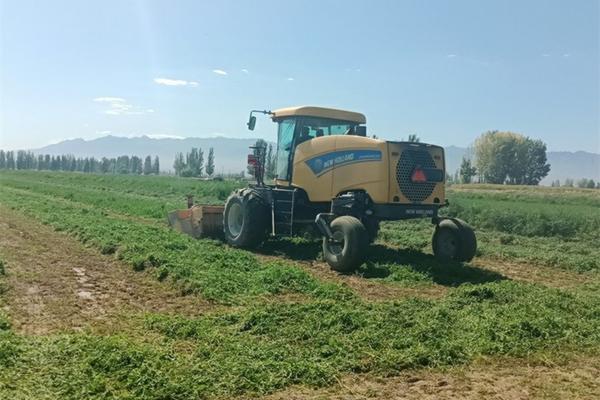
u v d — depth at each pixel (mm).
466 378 6320
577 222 21438
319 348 6879
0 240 14422
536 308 8828
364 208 12117
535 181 95812
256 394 5625
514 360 6945
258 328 7504
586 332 7965
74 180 54969
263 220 14000
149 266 11188
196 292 9531
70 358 6078
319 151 13125
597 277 12867
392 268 11766
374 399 5676
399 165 11906
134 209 23906
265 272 10781
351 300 9250
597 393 6031
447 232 12703
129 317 8133
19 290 9414
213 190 34312
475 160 98250
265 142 15047
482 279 11469
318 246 14359
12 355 6078
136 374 5676
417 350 6832
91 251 13203
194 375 5840
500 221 22688
